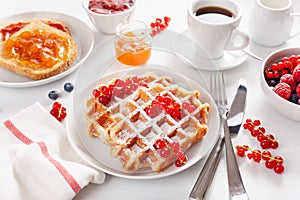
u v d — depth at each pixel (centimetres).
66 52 101
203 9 101
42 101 97
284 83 90
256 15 102
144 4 116
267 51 104
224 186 84
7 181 82
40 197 81
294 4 114
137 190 84
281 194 83
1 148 88
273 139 89
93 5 107
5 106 96
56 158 85
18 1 118
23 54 101
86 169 83
